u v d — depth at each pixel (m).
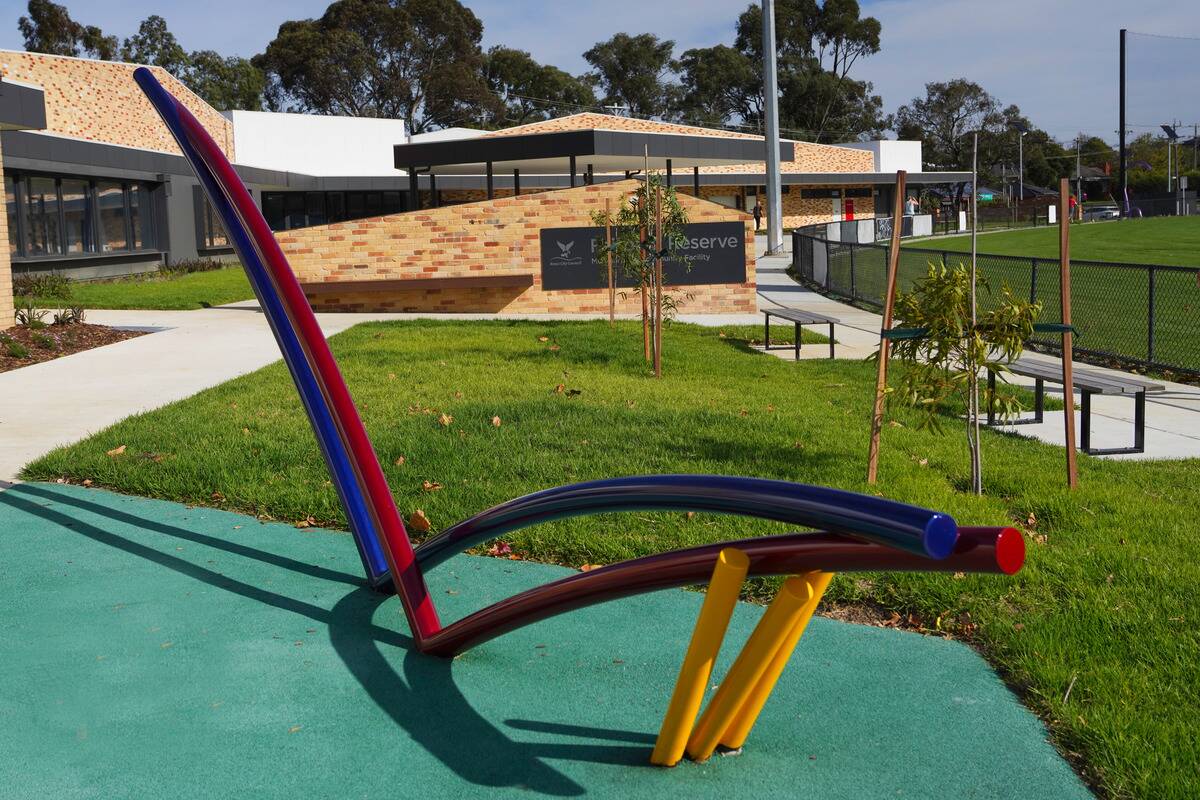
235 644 3.85
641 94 94.81
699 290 18.83
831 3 92.00
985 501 5.65
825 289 22.34
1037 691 3.42
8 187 21.75
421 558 3.78
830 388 10.06
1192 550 4.87
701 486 2.81
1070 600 4.18
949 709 3.38
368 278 19.05
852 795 2.85
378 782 2.90
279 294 3.61
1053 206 62.53
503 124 86.50
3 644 3.83
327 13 79.06
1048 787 2.90
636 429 7.34
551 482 5.93
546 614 3.22
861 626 4.11
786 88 90.94
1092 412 9.12
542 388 9.32
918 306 5.87
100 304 17.73
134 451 6.65
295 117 45.88
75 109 30.69
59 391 9.23
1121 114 72.06
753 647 2.77
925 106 100.44
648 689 3.50
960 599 4.22
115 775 2.92
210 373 10.34
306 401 4.27
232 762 3.00
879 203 58.50
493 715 3.30
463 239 18.97
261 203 43.19
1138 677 3.48
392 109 79.00
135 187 27.69
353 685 3.51
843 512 2.48
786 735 3.20
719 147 22.59
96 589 4.41
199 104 39.41
